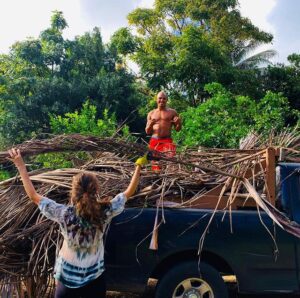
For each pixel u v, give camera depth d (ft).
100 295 11.92
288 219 16.24
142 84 83.61
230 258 15.84
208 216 15.93
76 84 68.74
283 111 46.01
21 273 16.20
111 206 12.07
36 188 16.97
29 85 66.44
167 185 17.54
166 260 16.07
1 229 16.28
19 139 65.21
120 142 18.37
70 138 18.12
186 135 43.45
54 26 72.54
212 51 70.79
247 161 18.17
